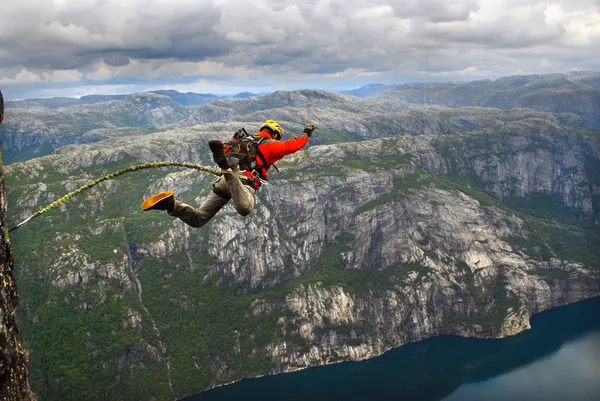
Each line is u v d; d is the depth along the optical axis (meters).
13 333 10.27
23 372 10.58
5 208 10.68
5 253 10.40
